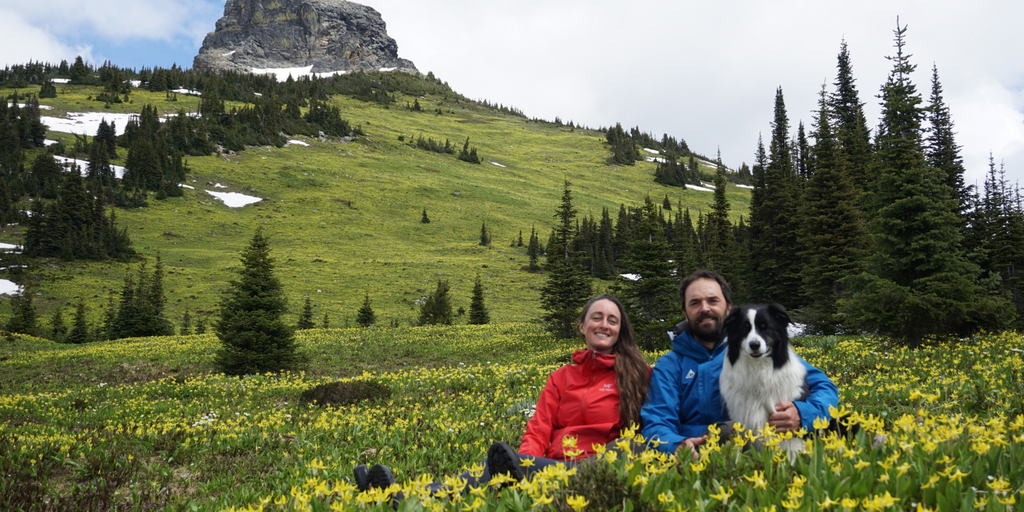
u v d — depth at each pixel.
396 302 74.44
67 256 87.50
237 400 16.05
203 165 139.88
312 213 121.94
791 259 34.81
